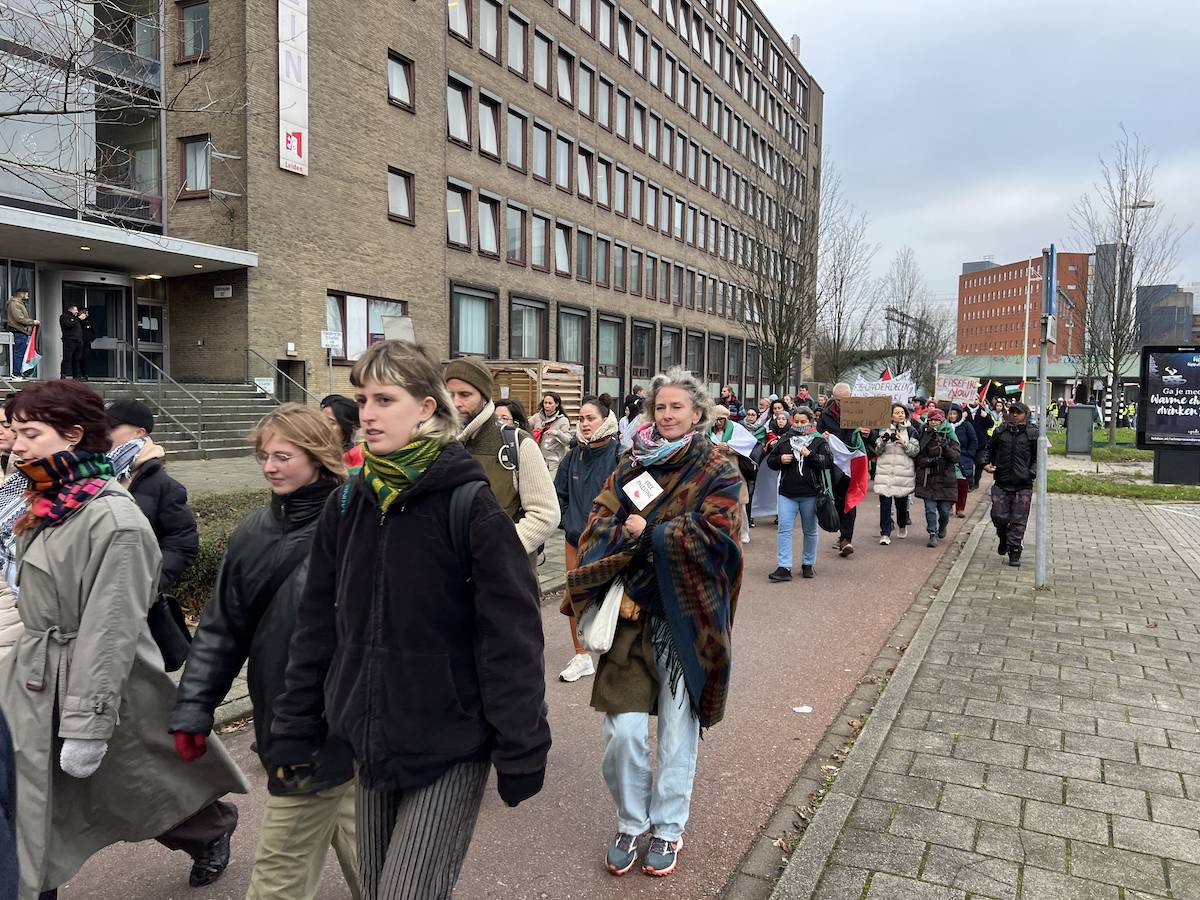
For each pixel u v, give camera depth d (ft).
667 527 10.52
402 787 6.97
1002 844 10.86
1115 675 17.57
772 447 28.73
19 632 9.57
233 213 65.77
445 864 6.96
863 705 16.63
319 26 70.28
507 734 6.92
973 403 66.74
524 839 11.58
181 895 10.22
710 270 153.17
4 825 4.37
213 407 61.52
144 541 8.78
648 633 10.96
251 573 8.39
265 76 65.87
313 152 70.18
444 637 7.05
